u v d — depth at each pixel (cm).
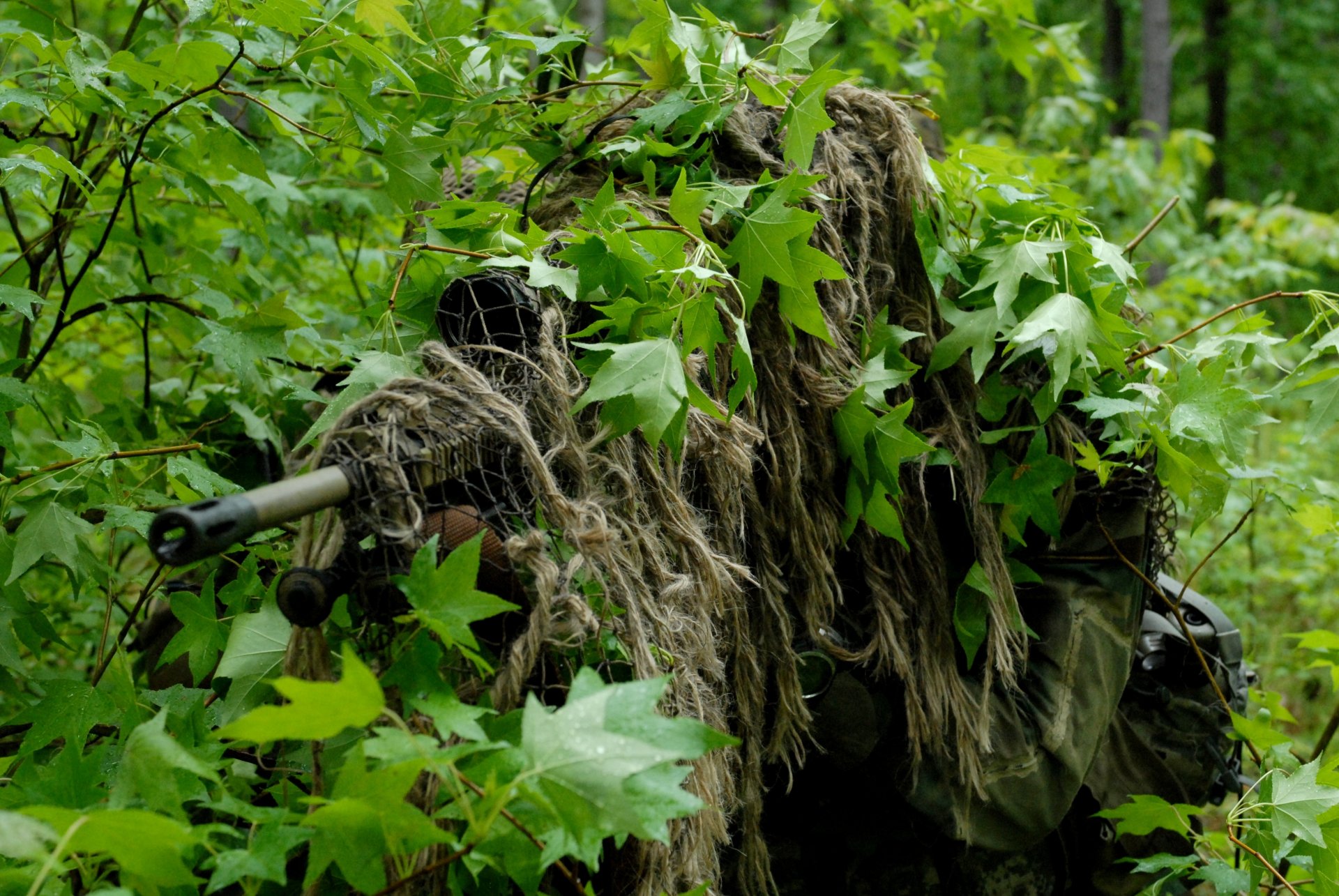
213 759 112
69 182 170
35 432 225
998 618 148
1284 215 534
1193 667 177
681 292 118
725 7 921
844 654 140
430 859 96
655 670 104
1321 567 383
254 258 217
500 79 173
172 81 144
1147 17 745
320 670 98
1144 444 155
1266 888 164
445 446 96
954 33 288
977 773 149
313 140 179
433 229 132
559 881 109
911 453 132
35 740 122
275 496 85
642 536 112
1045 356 149
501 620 100
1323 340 151
